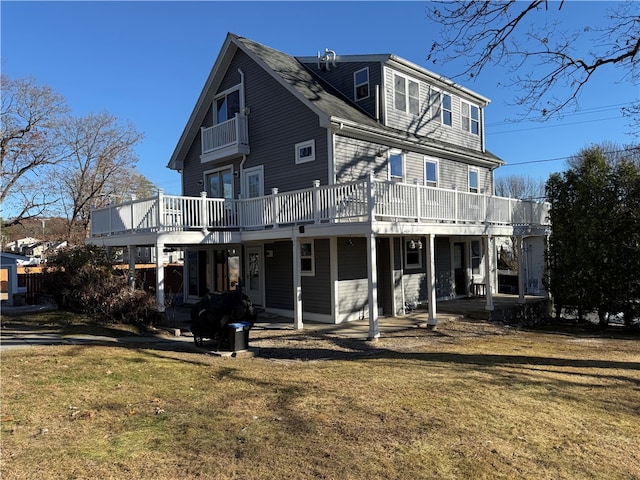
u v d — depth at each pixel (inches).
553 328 556.4
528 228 651.5
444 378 271.1
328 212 454.6
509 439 178.5
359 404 215.0
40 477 135.9
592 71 375.2
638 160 766.5
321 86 627.8
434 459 158.1
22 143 1153.4
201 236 514.3
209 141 669.3
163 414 195.0
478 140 784.9
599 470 154.9
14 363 267.7
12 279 587.5
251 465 149.4
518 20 341.4
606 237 544.7
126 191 1529.3
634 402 233.9
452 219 517.7
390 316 566.3
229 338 339.9
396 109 617.6
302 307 555.2
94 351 309.9
